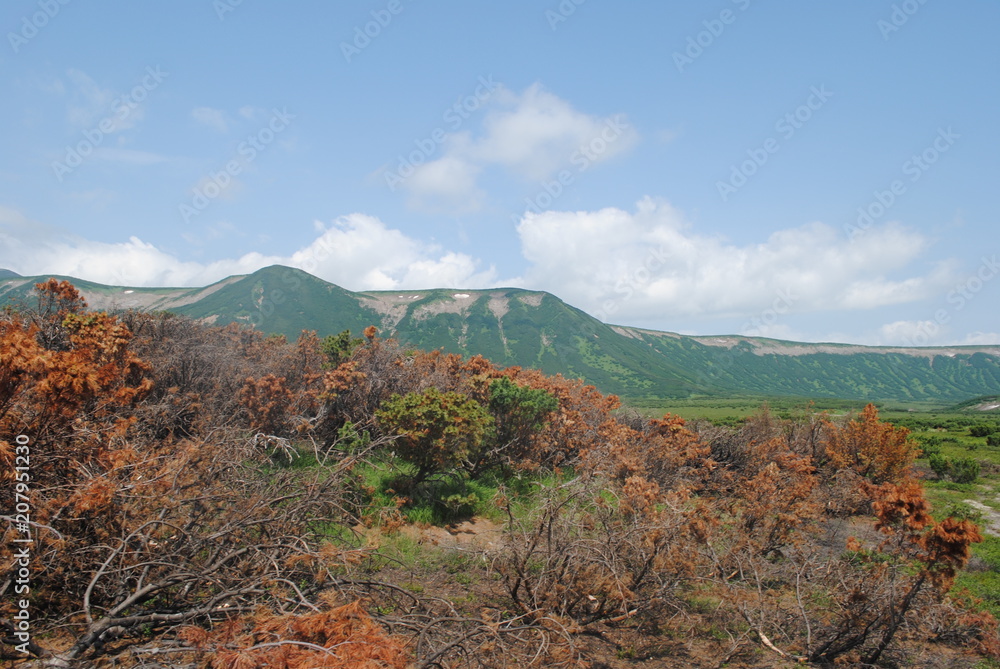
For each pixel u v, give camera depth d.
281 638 3.21
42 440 4.73
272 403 10.98
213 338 15.29
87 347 8.02
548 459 14.34
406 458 10.45
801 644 6.30
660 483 12.57
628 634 6.35
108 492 4.38
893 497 6.07
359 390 12.99
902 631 6.38
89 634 3.54
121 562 4.26
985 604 7.75
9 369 4.33
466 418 10.71
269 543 4.93
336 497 6.73
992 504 14.73
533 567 6.93
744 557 7.32
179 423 9.72
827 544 8.64
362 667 2.79
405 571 7.29
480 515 10.79
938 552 5.64
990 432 33.34
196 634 3.30
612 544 6.58
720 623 6.75
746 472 15.21
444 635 4.65
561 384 17.34
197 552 4.89
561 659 5.12
